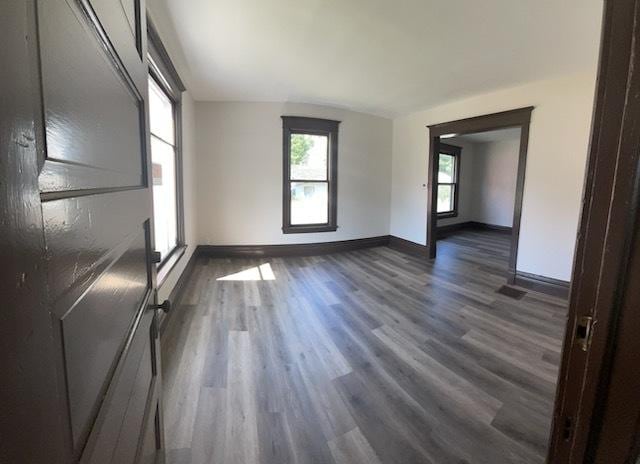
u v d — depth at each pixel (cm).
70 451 40
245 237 474
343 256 496
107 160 59
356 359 210
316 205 507
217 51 276
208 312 282
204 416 157
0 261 25
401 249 541
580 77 307
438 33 238
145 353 94
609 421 45
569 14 209
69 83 42
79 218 44
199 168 448
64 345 38
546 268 341
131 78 80
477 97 398
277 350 220
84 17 48
